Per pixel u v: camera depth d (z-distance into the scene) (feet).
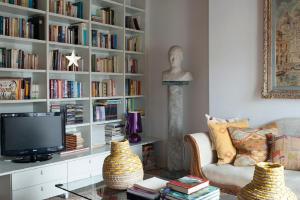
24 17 11.48
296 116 10.28
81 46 12.28
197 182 6.50
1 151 10.16
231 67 11.60
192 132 13.76
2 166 9.71
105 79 14.23
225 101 11.80
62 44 11.65
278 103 10.63
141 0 15.11
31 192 9.71
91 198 7.11
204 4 13.25
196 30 13.55
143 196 6.69
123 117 14.07
